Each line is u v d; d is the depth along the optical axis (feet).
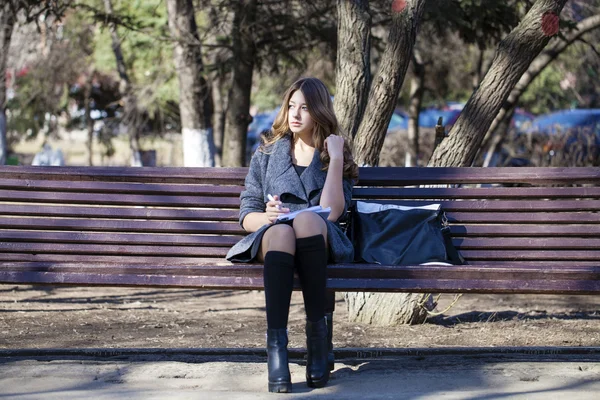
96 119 79.30
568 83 69.31
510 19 31.76
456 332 18.45
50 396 10.69
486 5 30.63
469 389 11.21
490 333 18.31
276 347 10.86
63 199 13.58
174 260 13.10
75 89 77.61
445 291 11.81
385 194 13.57
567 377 11.87
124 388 11.21
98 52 64.90
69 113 80.79
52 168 13.67
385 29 38.68
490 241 13.17
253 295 26.25
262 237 11.57
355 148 18.78
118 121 73.41
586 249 13.23
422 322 19.71
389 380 11.75
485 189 13.58
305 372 12.16
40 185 13.58
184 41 36.78
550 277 11.86
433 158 18.24
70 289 26.73
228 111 39.27
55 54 62.08
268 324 10.92
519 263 12.99
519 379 11.80
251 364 12.71
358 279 11.75
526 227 13.26
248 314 21.94
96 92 79.36
